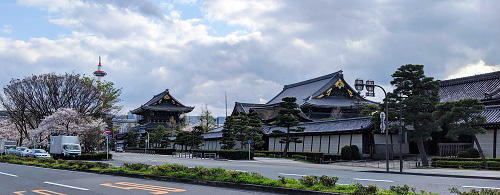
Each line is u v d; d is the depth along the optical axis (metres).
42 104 57.38
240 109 81.56
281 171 26.53
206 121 95.25
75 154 45.41
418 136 34.50
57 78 57.34
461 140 42.62
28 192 15.11
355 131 45.34
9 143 65.81
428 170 29.45
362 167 35.56
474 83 50.59
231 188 16.27
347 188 14.16
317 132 51.56
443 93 52.88
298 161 45.09
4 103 59.44
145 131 87.44
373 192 13.09
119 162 39.16
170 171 21.09
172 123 95.00
